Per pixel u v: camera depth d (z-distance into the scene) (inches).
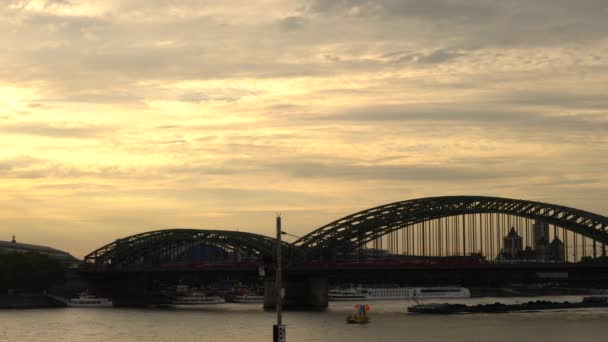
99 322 7357.3
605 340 5954.7
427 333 6387.8
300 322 7337.6
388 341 5871.1
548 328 6801.2
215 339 5999.0
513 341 5905.5
